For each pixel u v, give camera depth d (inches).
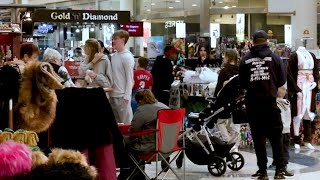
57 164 127.3
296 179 292.4
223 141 303.3
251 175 300.2
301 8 609.0
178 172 311.7
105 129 173.8
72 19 399.9
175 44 531.2
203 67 405.7
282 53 480.4
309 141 402.6
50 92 149.0
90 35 546.9
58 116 167.2
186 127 350.0
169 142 252.7
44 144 160.2
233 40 616.4
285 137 314.2
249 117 288.4
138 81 353.4
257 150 287.6
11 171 122.4
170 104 377.1
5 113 146.5
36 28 514.3
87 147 171.3
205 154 299.4
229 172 309.9
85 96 171.0
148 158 249.4
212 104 306.8
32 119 147.1
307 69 391.2
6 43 299.1
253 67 282.8
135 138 249.3
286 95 391.2
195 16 871.1
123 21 413.4
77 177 123.5
